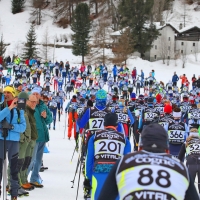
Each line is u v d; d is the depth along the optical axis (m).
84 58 92.12
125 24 90.94
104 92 9.96
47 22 126.56
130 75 58.03
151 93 42.00
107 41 93.81
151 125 4.77
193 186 4.37
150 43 87.75
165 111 13.63
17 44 103.88
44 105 11.92
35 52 90.12
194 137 11.35
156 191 4.14
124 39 84.56
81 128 10.44
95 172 7.65
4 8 134.88
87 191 8.66
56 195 10.80
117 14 107.38
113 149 7.70
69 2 125.56
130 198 4.18
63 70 52.28
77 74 53.06
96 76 55.41
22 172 10.94
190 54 91.69
